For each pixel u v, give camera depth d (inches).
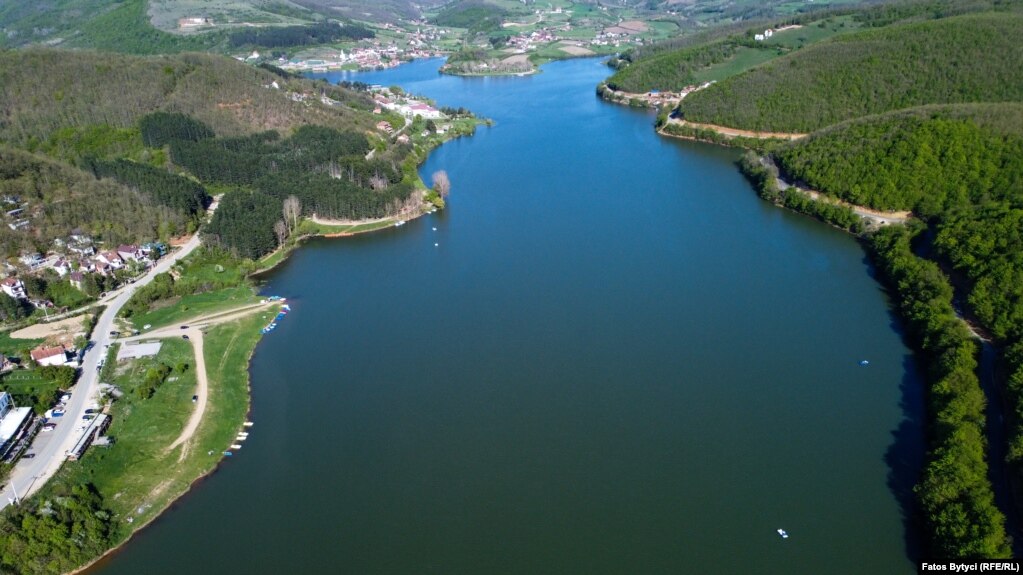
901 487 4431.6
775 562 3932.1
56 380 5457.7
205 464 4749.0
